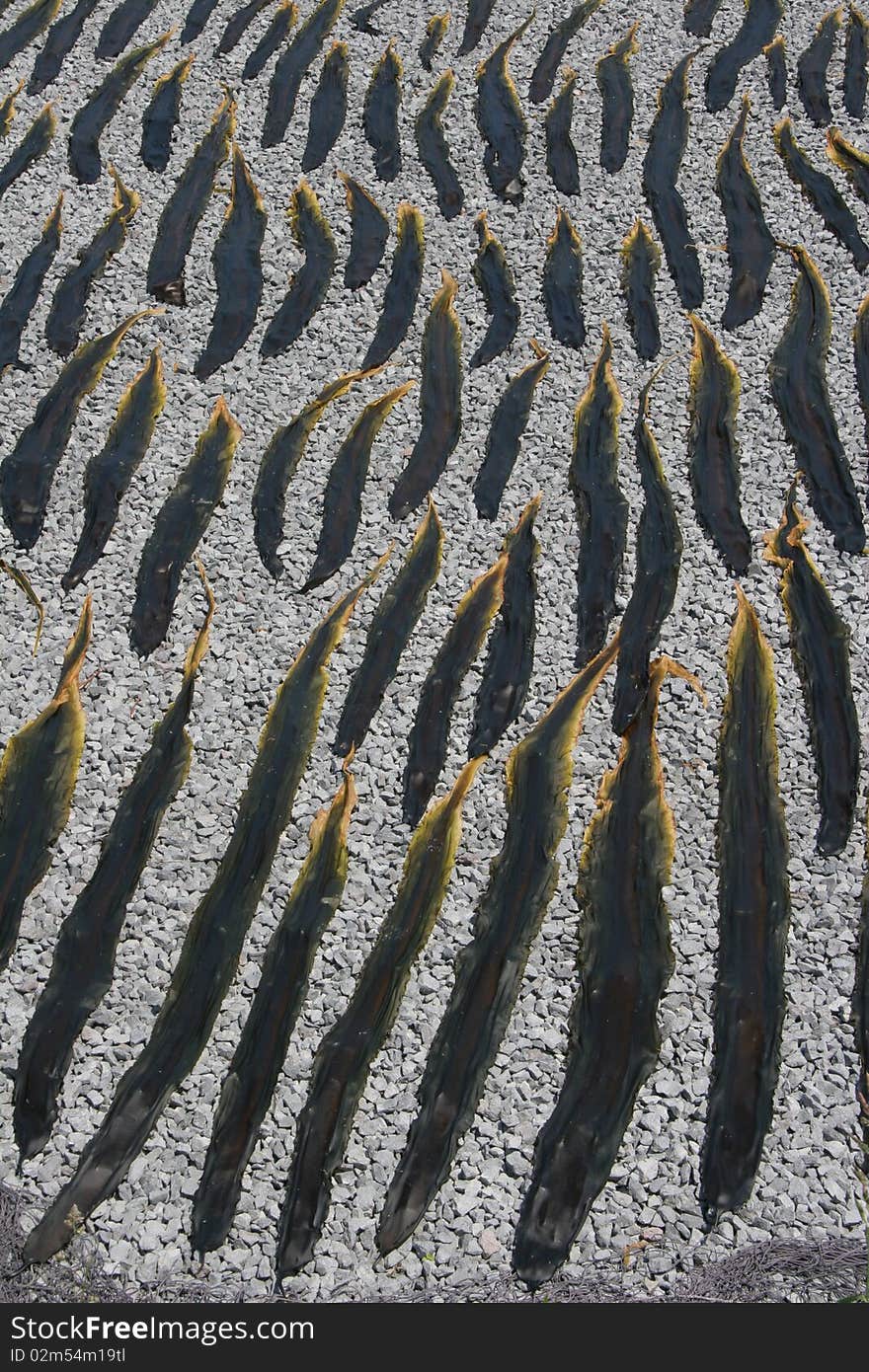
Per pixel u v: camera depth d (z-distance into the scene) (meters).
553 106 7.00
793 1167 4.46
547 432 5.89
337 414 5.96
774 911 4.82
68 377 6.10
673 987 4.71
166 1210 4.45
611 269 6.38
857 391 5.96
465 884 4.90
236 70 7.25
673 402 5.95
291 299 6.32
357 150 6.87
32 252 6.51
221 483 5.78
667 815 4.99
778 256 6.39
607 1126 4.52
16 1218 4.45
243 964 4.79
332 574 5.55
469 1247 4.38
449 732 5.20
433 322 6.23
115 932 4.86
